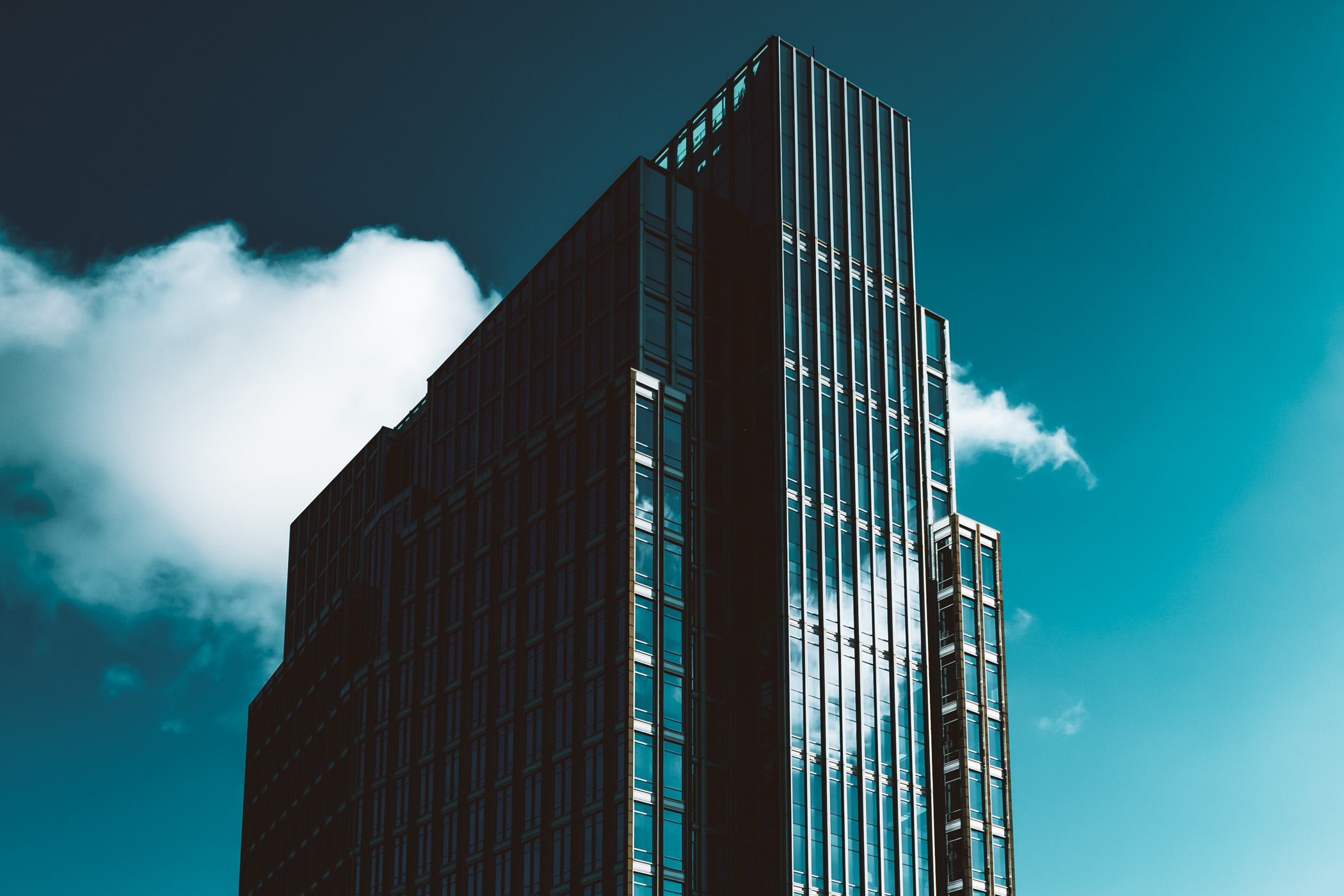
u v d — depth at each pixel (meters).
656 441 95.31
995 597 105.50
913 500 105.25
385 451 131.75
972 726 99.31
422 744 107.69
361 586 130.00
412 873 103.38
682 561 93.69
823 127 110.81
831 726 92.75
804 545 96.38
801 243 105.25
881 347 108.12
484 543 107.75
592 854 86.38
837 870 89.31
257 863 148.12
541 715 95.25
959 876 94.94
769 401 99.88
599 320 103.44
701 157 113.75
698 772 89.81
